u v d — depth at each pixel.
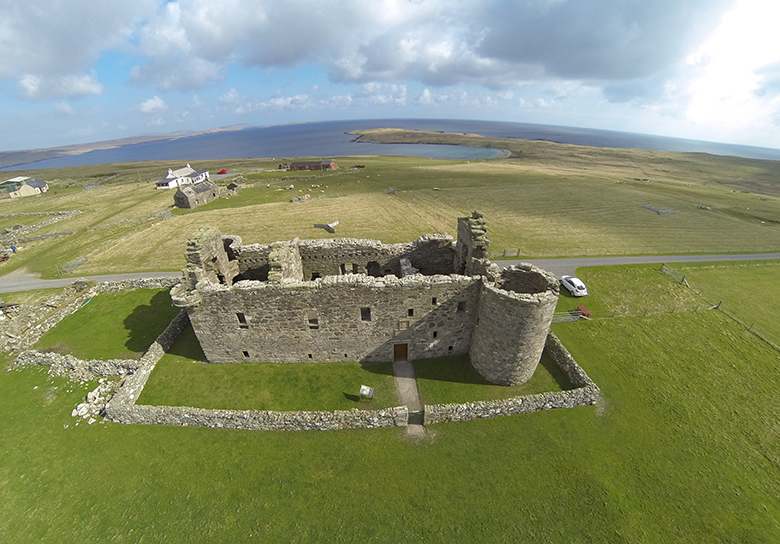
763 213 79.19
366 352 26.03
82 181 152.75
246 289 22.55
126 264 49.66
